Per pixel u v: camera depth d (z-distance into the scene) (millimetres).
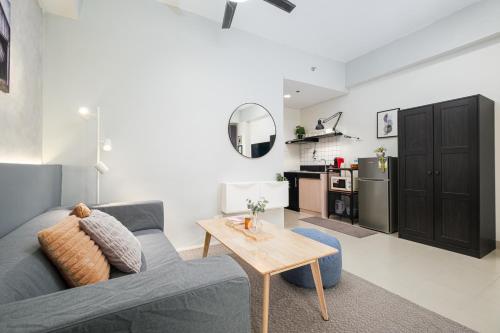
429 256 2533
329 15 2947
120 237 1285
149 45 2604
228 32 3107
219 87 3029
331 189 4438
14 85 1466
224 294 753
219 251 2715
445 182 2738
